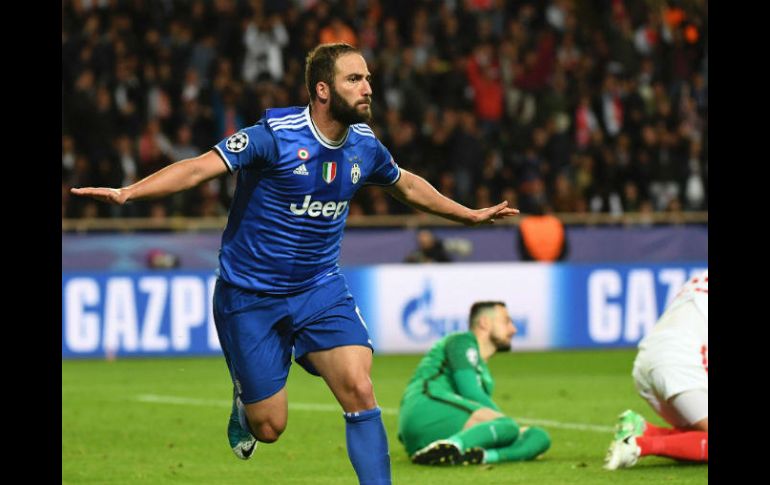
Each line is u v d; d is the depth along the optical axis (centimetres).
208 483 2284
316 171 1772
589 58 6938
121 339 5072
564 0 7281
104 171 5619
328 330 1825
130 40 6231
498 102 6519
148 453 2675
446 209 1947
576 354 5281
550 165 6225
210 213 5603
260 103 6103
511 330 2544
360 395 1794
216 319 1898
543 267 5438
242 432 1992
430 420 2425
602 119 6612
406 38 6912
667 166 6369
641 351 2364
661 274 5556
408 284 5300
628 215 5922
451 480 2217
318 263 1845
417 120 6244
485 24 6856
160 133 5934
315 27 6500
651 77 6931
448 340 2503
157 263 5209
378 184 1900
